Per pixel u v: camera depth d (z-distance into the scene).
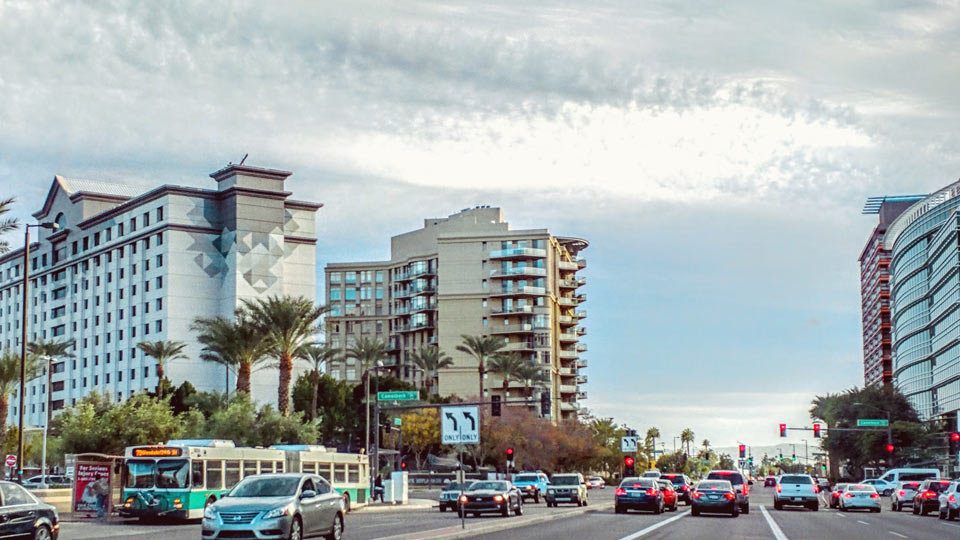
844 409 128.50
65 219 144.12
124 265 129.88
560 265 168.12
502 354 138.62
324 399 124.44
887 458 124.81
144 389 118.38
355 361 180.12
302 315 79.00
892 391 130.88
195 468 44.84
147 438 74.25
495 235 163.38
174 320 121.25
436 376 167.12
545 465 121.69
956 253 125.62
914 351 155.88
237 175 124.25
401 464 71.69
